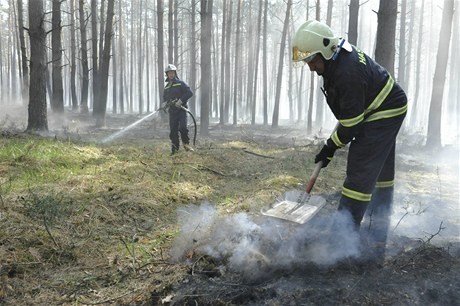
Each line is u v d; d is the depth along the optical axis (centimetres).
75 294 273
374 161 321
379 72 321
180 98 812
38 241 337
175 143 813
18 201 412
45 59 1035
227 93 2722
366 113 326
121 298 267
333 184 613
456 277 284
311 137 1579
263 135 1645
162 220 422
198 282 278
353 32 1326
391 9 882
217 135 1460
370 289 265
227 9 3066
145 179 549
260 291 258
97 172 567
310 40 303
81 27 2314
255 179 637
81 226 381
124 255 333
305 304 246
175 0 2522
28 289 277
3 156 609
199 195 521
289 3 2025
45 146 707
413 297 257
